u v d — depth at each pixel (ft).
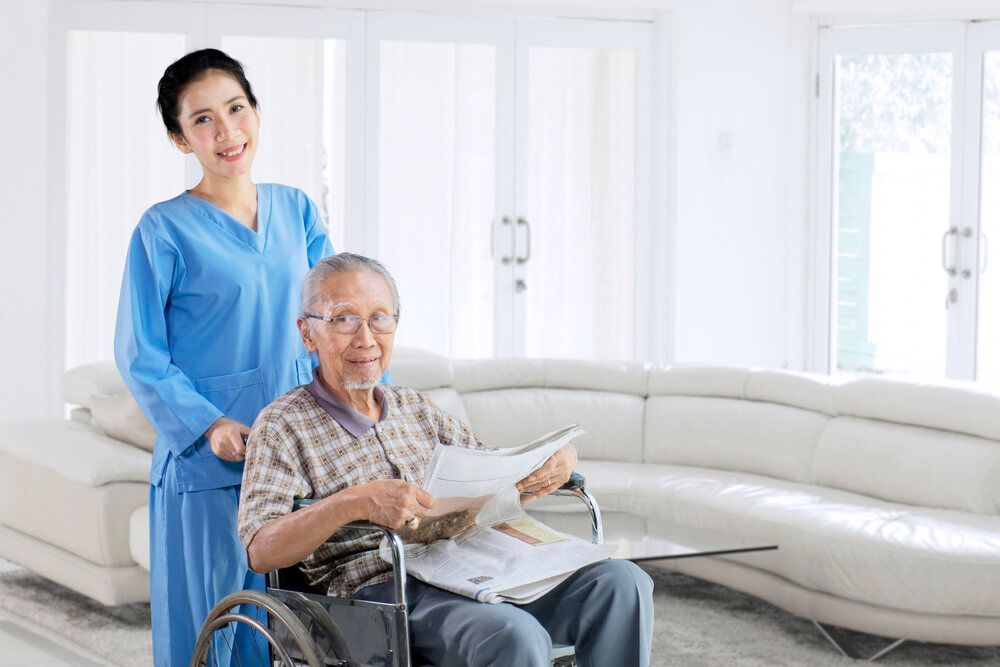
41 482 12.26
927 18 17.99
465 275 18.13
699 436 14.01
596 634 7.35
